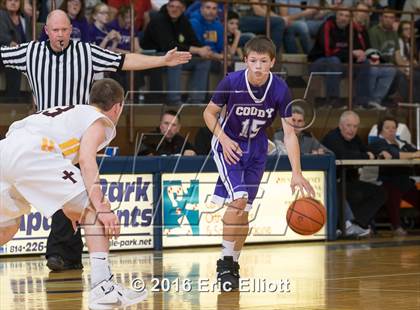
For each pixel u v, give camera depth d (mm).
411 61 19328
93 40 16172
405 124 18781
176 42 16906
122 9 16656
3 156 8172
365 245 16188
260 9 19125
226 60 16766
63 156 8273
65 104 11656
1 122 15078
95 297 8281
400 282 10898
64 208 8453
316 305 8961
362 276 11508
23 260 13914
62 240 12258
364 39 19188
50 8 16031
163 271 12117
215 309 8711
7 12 15234
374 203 17656
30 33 15570
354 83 18250
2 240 8766
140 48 17156
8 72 15031
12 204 8414
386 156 17688
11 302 9289
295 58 18703
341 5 20859
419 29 20844
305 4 20453
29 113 15141
